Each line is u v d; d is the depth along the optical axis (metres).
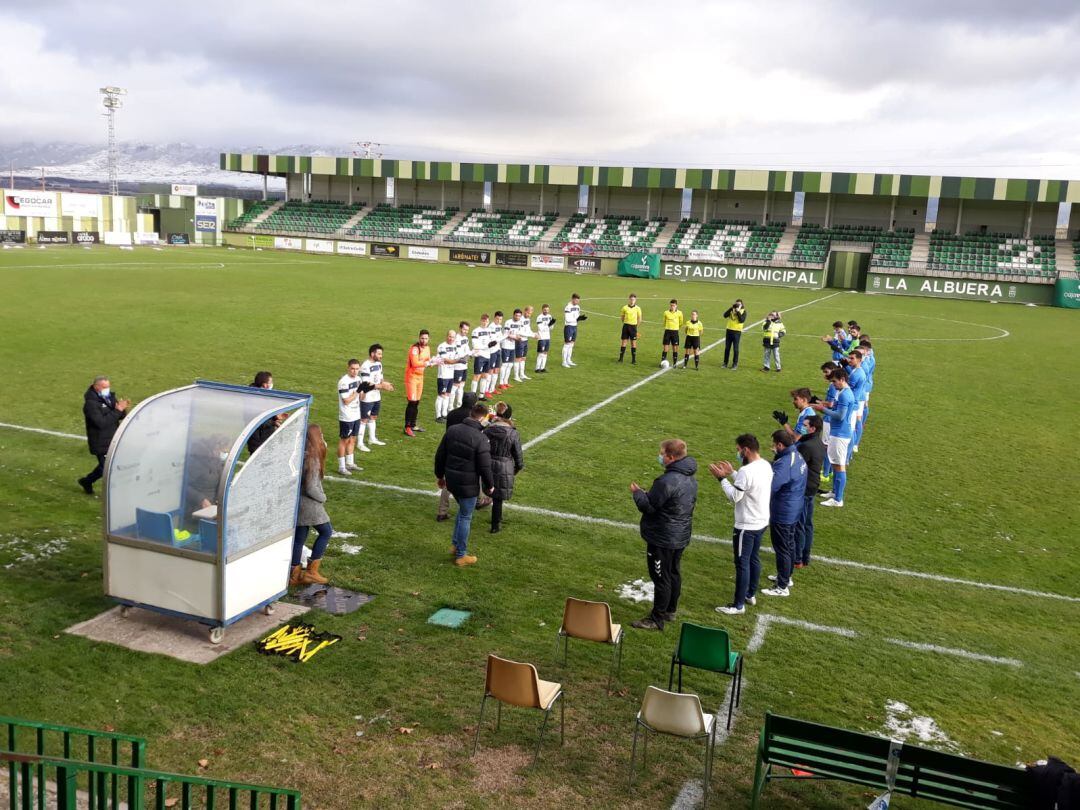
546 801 6.14
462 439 10.05
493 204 76.62
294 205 79.94
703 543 11.65
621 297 46.59
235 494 7.97
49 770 5.96
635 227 70.12
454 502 12.66
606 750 6.84
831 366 15.31
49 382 19.27
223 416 8.58
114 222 74.50
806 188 61.94
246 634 8.35
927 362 29.02
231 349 24.42
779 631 9.12
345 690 7.46
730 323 25.52
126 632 8.27
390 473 13.92
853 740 5.74
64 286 38.62
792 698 7.76
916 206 64.62
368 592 9.47
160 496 8.49
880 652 8.77
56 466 13.40
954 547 12.04
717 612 9.50
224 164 79.00
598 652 8.42
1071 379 26.61
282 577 8.85
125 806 5.66
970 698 7.95
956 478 15.52
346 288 43.25
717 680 8.01
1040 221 62.06
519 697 6.55
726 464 9.32
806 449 10.65
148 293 37.12
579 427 17.61
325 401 18.75
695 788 6.42
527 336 22.20
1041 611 10.08
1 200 65.62
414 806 6.00
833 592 10.27
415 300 38.97
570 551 11.01
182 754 6.42
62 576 9.46
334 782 6.20
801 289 58.91
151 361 22.19
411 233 72.75
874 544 12.01
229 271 50.66
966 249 60.62
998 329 39.56
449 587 9.70
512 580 10.00
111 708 6.96
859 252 63.00
